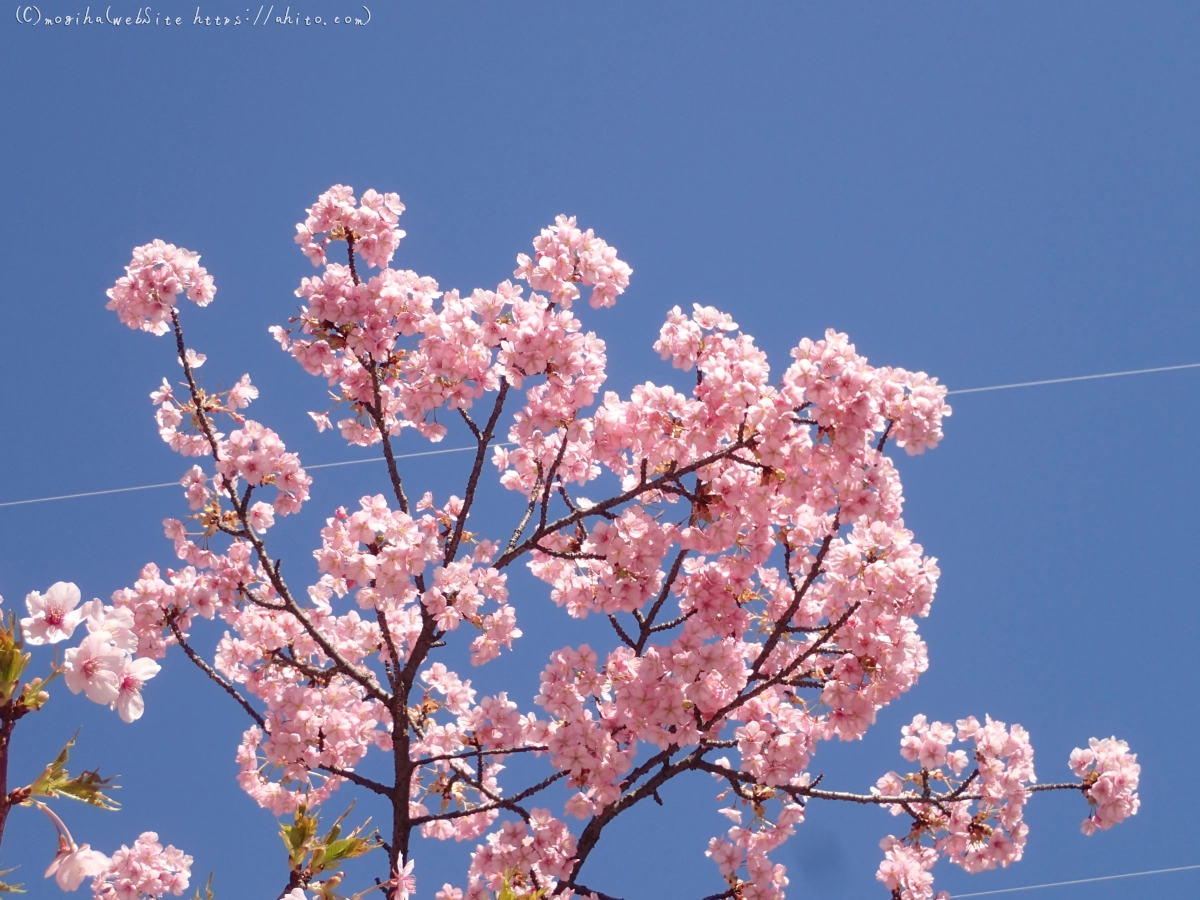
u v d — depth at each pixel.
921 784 5.15
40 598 2.79
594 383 4.92
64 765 2.61
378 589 4.89
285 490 5.20
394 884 4.73
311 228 5.19
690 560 5.49
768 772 5.14
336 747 5.33
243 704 5.26
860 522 4.76
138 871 4.92
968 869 5.16
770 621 5.47
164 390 5.34
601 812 5.11
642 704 4.88
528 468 5.66
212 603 5.33
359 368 5.47
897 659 4.78
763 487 4.86
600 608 5.21
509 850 5.06
